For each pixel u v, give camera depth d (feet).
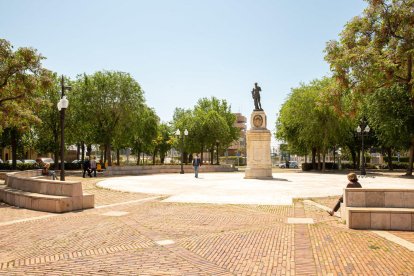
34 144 160.86
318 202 50.31
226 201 50.49
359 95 55.26
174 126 236.22
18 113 84.84
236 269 22.02
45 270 22.12
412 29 48.65
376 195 34.58
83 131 149.48
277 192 61.62
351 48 53.78
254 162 98.02
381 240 28.58
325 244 27.45
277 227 33.58
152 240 29.01
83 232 32.12
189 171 140.05
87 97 141.08
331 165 183.21
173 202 50.03
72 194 44.57
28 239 29.91
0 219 39.17
